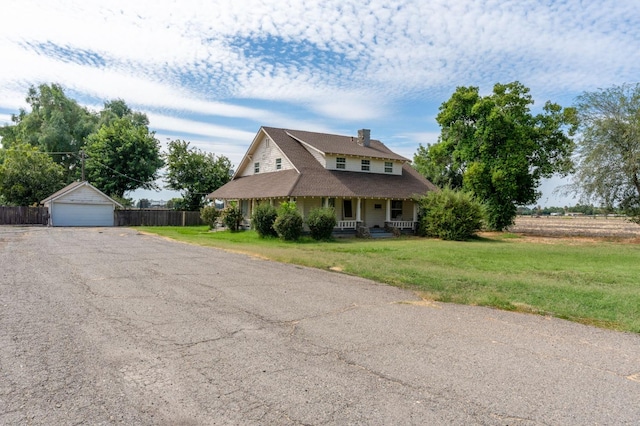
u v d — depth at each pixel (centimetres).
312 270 1073
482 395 358
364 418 315
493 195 3156
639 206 2506
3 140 5322
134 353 448
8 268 1009
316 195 2239
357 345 486
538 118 3166
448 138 3447
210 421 309
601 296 781
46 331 520
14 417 310
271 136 2831
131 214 3741
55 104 5225
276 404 337
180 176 4234
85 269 1011
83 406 329
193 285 834
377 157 2766
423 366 423
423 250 1681
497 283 902
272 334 523
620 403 346
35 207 3475
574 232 3091
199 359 434
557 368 423
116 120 4944
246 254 1399
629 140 2400
